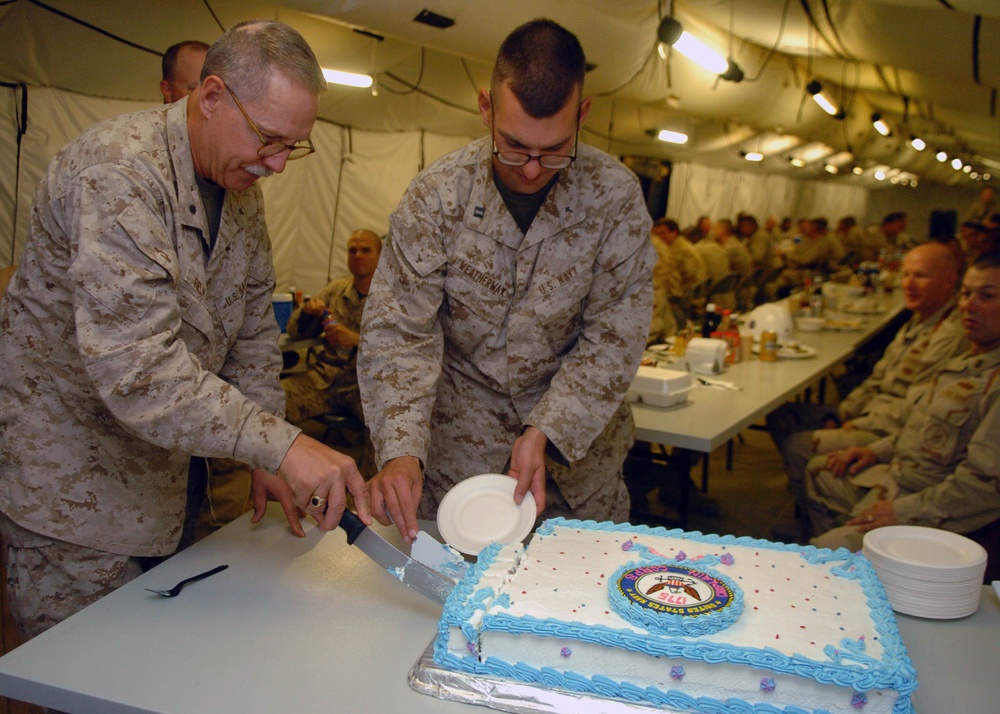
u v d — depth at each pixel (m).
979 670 1.26
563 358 1.90
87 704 1.14
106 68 4.50
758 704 1.08
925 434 2.67
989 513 2.34
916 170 17.83
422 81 6.50
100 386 1.31
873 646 1.12
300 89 1.38
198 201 1.49
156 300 1.35
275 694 1.14
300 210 6.49
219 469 2.83
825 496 3.14
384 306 1.72
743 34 6.30
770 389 3.50
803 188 18.28
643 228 1.79
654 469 3.64
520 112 1.45
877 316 6.44
